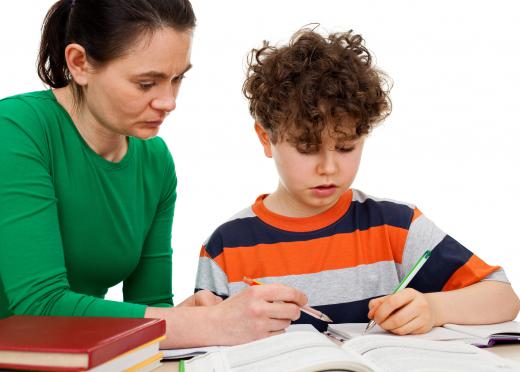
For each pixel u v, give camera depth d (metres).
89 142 1.26
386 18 2.27
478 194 2.29
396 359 0.84
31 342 0.75
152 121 1.14
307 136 1.19
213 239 1.44
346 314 1.37
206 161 2.34
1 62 2.19
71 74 1.15
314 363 0.77
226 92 2.31
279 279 1.39
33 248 1.06
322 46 1.36
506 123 2.26
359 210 1.44
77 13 1.12
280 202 1.43
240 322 1.01
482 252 2.29
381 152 2.33
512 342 1.03
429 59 2.28
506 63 2.24
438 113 2.29
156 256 1.48
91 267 1.33
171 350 1.00
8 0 2.19
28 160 1.12
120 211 1.32
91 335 0.79
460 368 0.81
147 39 1.05
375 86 1.35
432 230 1.38
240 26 2.27
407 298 1.08
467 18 2.24
